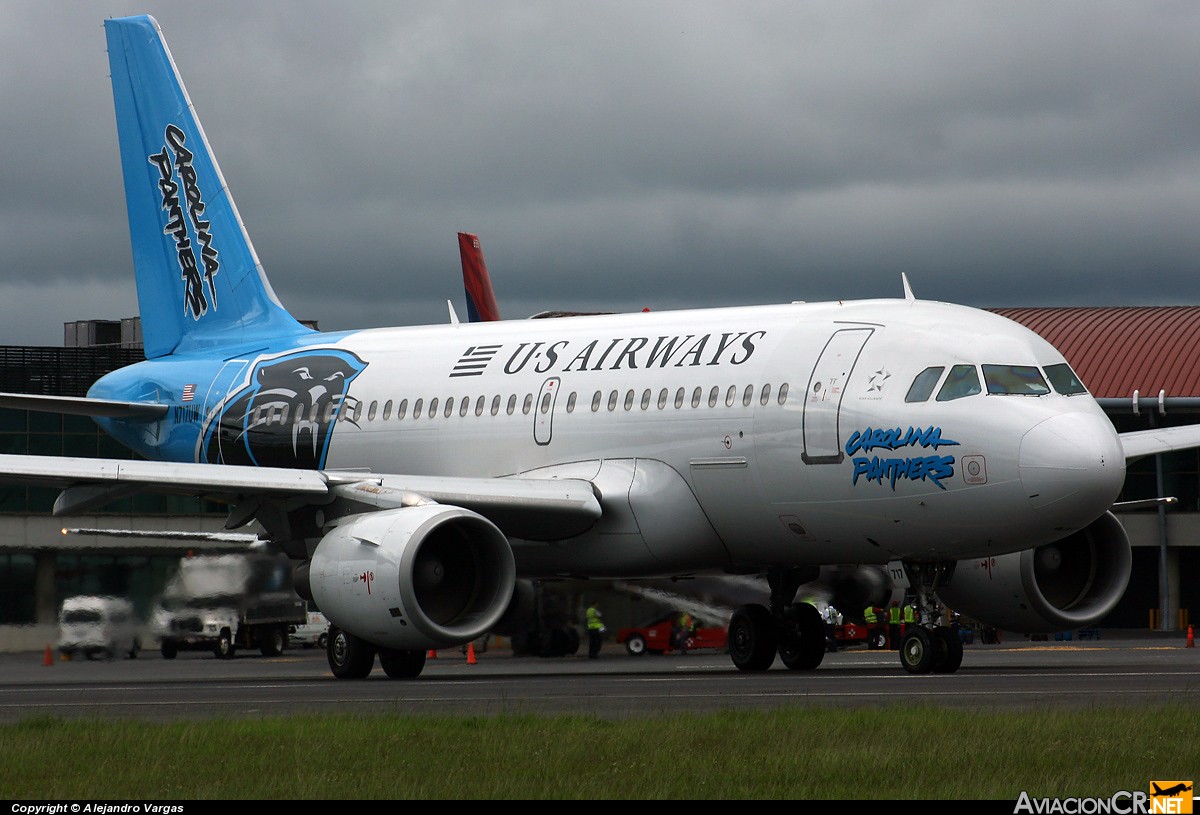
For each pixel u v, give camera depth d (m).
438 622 55.88
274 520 60.38
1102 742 30.16
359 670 59.19
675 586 79.06
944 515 52.72
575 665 75.88
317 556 55.94
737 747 30.14
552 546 61.41
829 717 34.28
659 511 58.66
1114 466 50.78
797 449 55.50
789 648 62.72
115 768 29.14
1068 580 61.66
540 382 63.75
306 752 30.41
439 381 67.31
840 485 54.66
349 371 70.75
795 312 59.25
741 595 78.81
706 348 59.66
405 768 28.56
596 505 58.72
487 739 31.67
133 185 80.69
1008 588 59.56
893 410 53.44
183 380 75.69
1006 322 55.56
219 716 38.28
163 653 90.44
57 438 136.12
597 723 33.78
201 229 78.56
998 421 51.50
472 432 65.12
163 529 128.12
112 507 128.50
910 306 57.09
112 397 77.94
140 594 84.50
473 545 56.16
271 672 72.75
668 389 59.41
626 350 62.09
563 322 66.38
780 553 58.38
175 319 79.25
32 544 97.06
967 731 31.72
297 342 74.25
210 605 84.56
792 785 26.41
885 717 34.03
